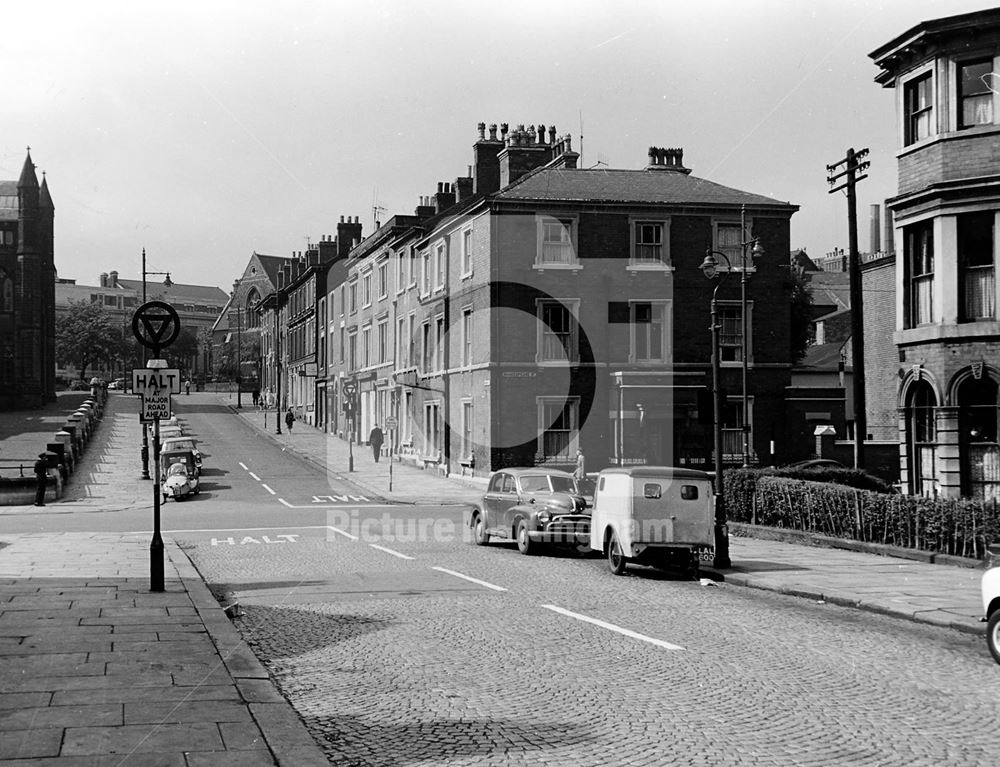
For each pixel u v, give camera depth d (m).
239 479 42.31
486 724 7.30
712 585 15.82
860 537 20.03
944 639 10.88
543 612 12.62
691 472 16.98
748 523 24.25
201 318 177.38
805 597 14.27
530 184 38.94
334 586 15.03
